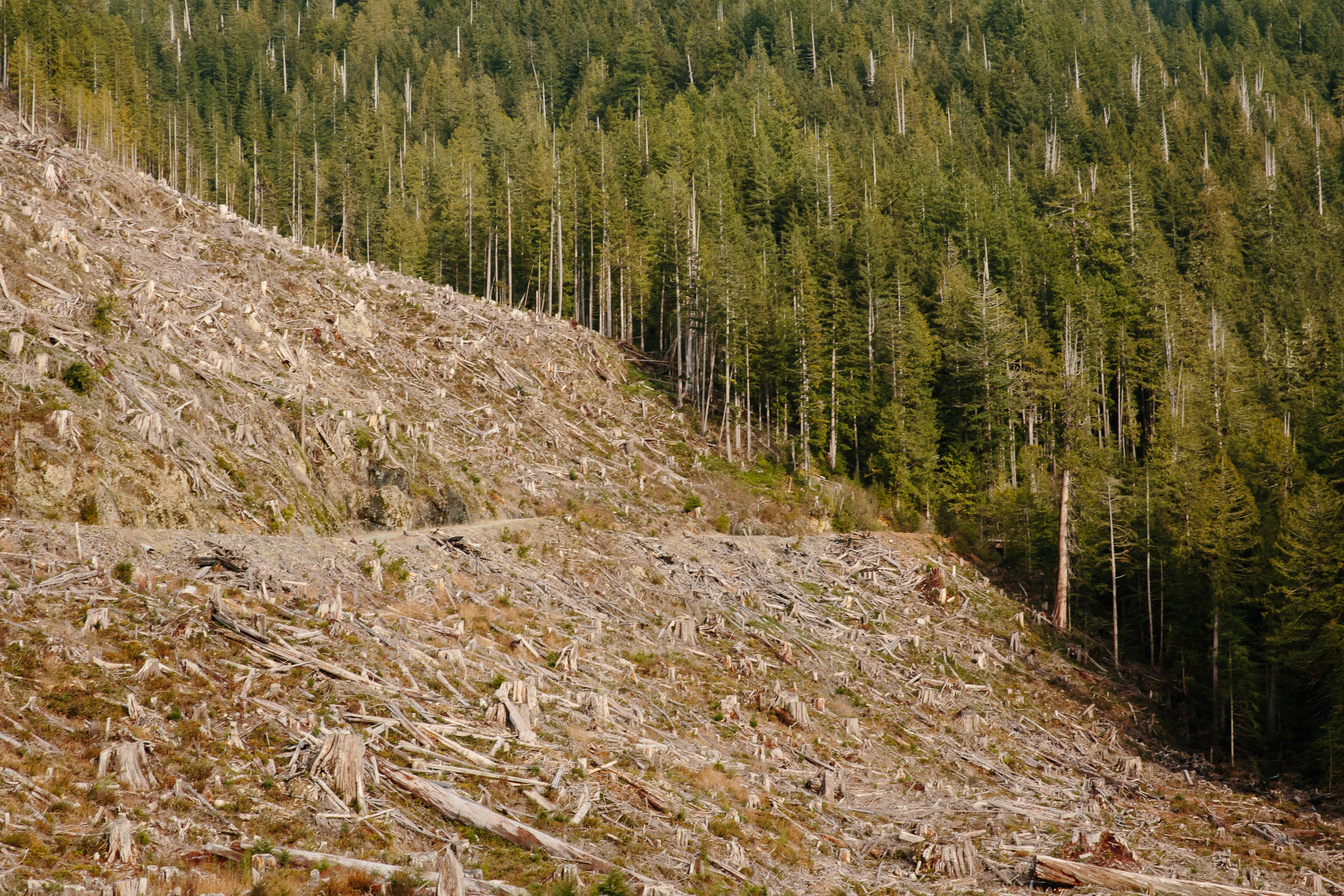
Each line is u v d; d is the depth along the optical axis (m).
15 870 17.59
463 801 23.94
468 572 39.97
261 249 59.28
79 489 32.16
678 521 54.97
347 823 22.33
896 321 73.50
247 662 27.12
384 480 43.72
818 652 45.03
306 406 44.62
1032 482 62.12
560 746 28.98
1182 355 80.44
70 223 47.72
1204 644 51.41
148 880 18.02
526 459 53.81
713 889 23.77
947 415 74.00
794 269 79.69
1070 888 27.67
